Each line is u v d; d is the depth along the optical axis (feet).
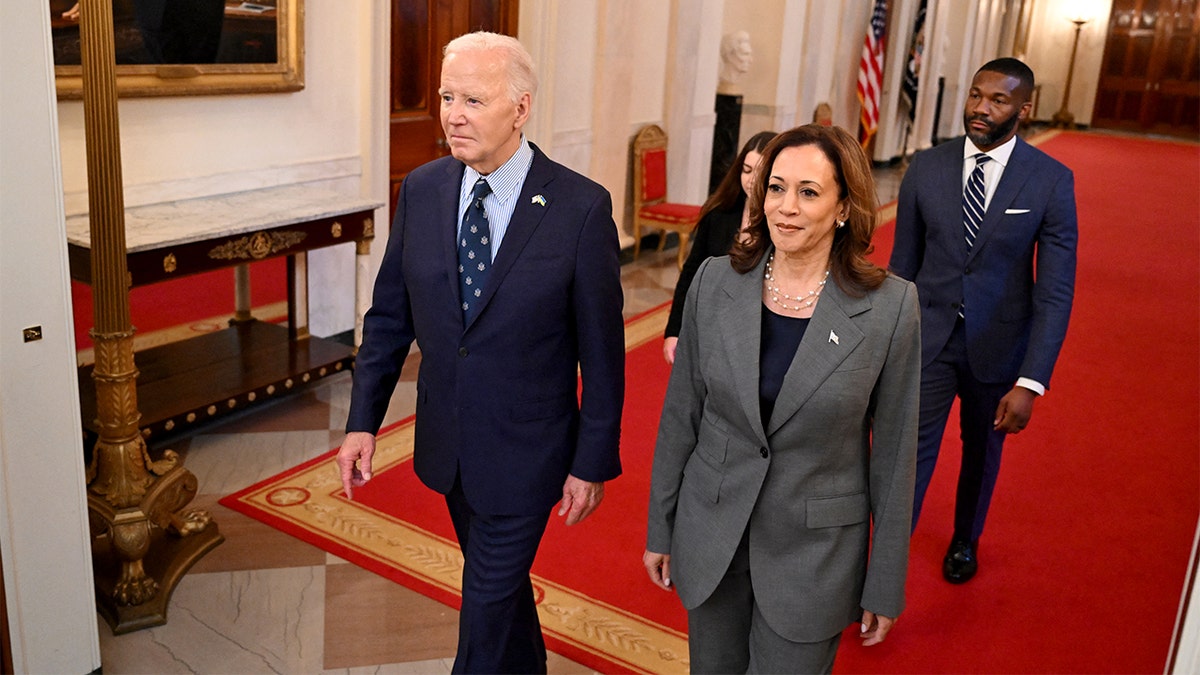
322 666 9.82
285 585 11.21
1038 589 12.13
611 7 24.49
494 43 7.17
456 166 7.84
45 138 8.22
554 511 13.43
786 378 6.48
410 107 20.17
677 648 10.52
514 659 8.52
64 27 12.90
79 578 9.07
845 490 6.77
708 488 6.94
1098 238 35.81
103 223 9.61
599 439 7.76
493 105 7.10
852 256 6.48
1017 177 10.28
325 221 15.08
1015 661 10.60
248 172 15.99
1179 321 25.41
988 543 13.25
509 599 7.89
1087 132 76.18
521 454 7.70
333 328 18.84
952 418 18.08
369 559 11.83
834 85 43.73
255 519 12.64
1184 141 72.54
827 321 6.46
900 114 52.24
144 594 10.36
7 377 8.26
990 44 65.10
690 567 6.99
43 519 8.71
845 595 6.79
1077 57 77.25
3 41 7.80
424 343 7.84
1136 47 75.20
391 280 8.13
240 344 16.65
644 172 27.30
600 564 12.17
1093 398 19.38
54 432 8.67
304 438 15.20
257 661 9.85
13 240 8.14
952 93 59.52
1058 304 10.26
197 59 14.74
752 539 6.84
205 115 15.28
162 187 14.64
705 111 31.96
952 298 10.59
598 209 7.59
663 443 7.33
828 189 6.21
